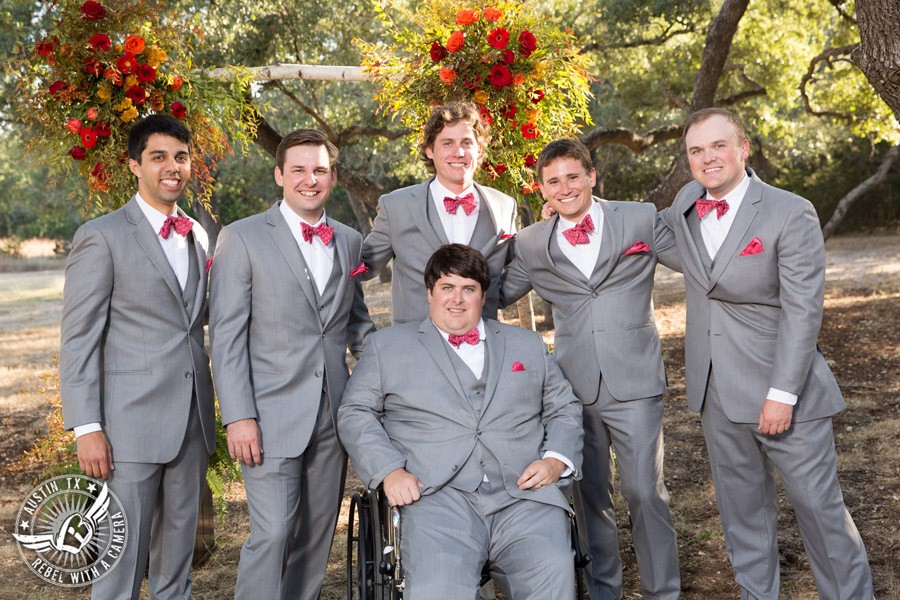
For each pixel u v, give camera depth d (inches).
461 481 107.7
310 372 116.0
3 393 335.0
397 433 112.5
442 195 129.7
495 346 116.1
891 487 173.0
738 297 113.9
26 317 679.1
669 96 423.2
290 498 112.9
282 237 116.6
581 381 124.6
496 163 168.4
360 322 133.1
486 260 127.5
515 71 164.4
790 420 108.0
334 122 411.2
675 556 122.7
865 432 218.4
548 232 127.0
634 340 123.3
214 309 114.2
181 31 159.3
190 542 116.0
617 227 123.3
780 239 110.1
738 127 113.2
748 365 113.9
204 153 160.1
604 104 485.1
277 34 297.0
